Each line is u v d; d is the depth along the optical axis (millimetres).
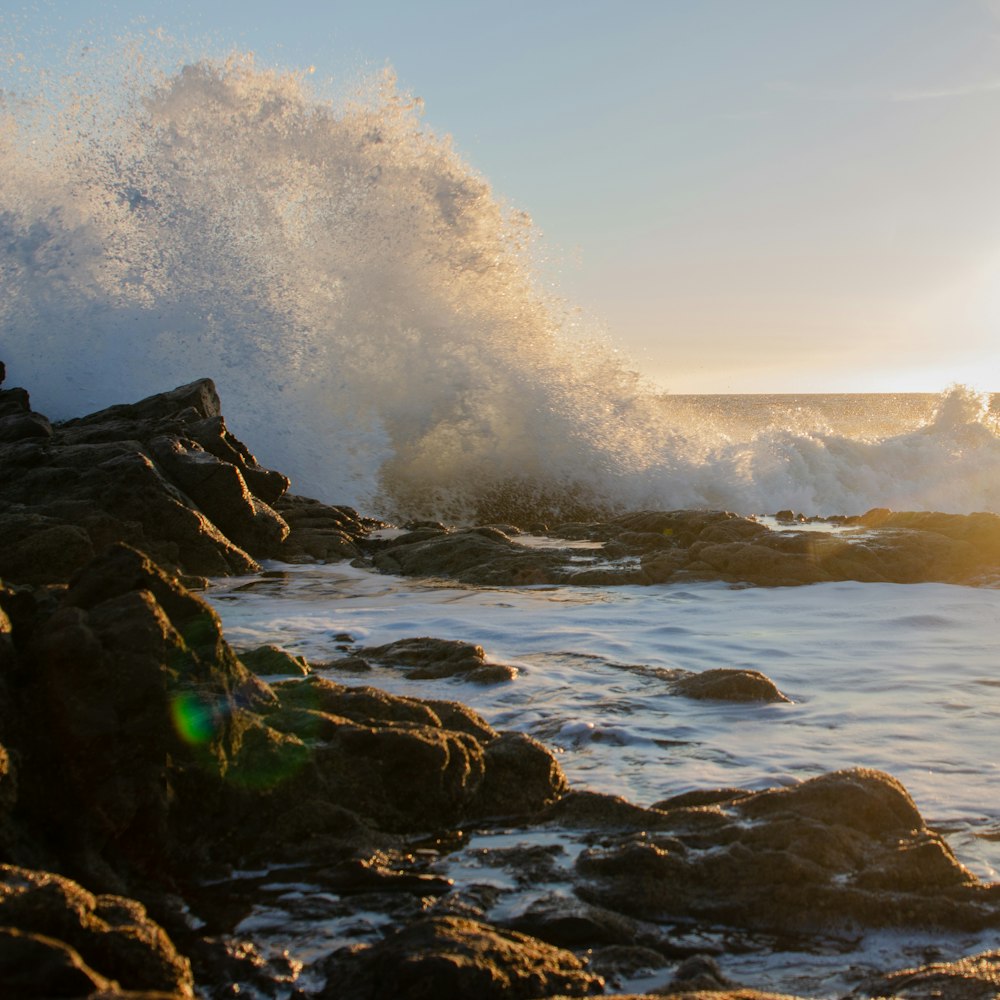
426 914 3695
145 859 3959
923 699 6516
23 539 10391
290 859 4113
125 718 4062
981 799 4848
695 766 5293
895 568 11016
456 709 5332
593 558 11836
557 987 3137
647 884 3861
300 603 9828
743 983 3348
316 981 3273
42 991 2348
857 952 3570
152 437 13180
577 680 6945
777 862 3896
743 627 8688
